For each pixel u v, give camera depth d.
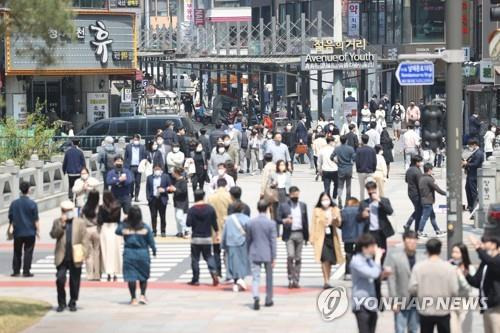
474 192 82.50
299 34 195.12
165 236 78.06
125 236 54.66
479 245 41.50
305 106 156.00
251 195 98.31
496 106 133.25
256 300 53.25
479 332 47.09
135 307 54.22
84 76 151.38
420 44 174.88
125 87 163.38
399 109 146.88
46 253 72.19
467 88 135.38
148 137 120.81
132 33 149.88
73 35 50.88
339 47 140.50
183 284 61.41
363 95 163.12
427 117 52.50
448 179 51.12
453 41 51.19
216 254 61.19
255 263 53.56
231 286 60.62
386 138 110.19
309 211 87.62
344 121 138.38
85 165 91.69
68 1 50.66
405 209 88.44
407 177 74.62
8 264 68.44
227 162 76.75
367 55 138.62
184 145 103.06
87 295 57.78
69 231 52.94
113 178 78.00
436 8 173.62
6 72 137.38
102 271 62.19
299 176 112.56
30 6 48.50
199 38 168.88
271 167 75.88
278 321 50.25
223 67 184.50
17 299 55.69
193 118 189.50
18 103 141.75
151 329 48.66
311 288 59.47
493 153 91.12
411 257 42.03
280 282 61.97
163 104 183.25
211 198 64.81
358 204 58.47
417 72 54.56
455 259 42.44
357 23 187.00
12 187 85.88
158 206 77.75
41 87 149.75
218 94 188.50
